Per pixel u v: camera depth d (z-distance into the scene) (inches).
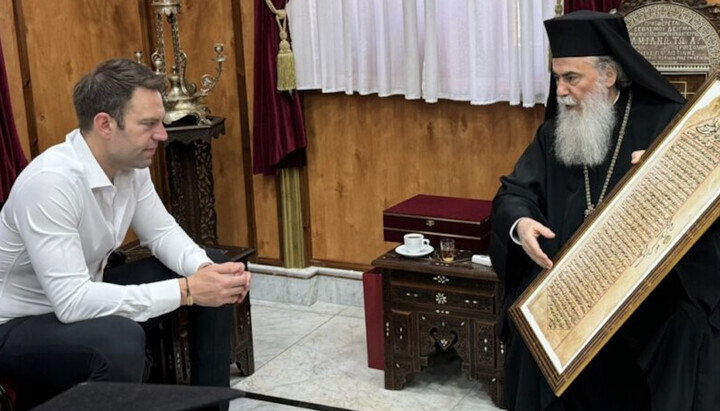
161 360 123.1
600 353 94.0
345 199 157.6
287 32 148.9
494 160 143.6
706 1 109.4
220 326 106.4
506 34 135.0
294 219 160.7
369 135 152.5
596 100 94.2
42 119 144.7
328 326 154.3
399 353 129.0
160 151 166.1
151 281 106.2
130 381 92.2
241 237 167.3
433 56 138.8
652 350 88.2
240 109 160.2
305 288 162.6
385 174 153.0
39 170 94.8
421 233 130.0
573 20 93.0
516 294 98.5
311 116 156.3
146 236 108.6
